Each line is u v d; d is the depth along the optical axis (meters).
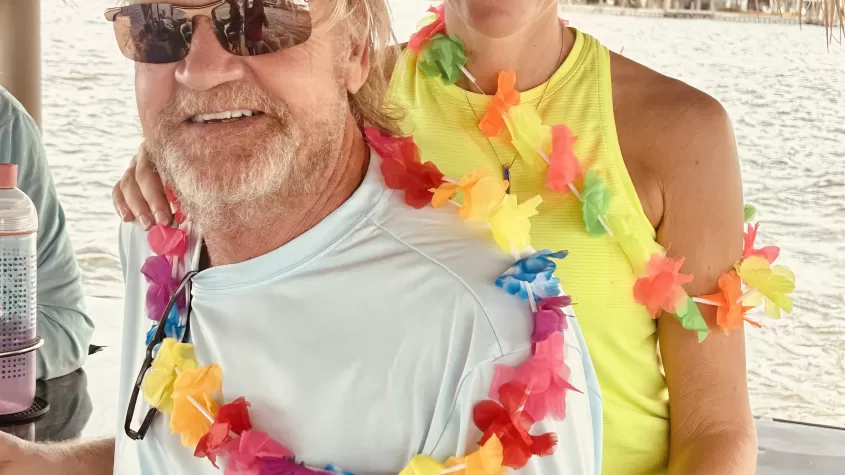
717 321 1.14
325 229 0.82
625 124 1.20
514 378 0.75
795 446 1.54
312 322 0.81
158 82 0.82
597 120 1.21
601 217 1.14
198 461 0.89
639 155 1.19
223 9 0.77
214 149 0.79
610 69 1.25
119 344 1.64
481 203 0.81
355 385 0.80
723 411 1.16
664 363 1.22
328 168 0.82
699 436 1.16
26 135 1.43
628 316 1.17
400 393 0.79
